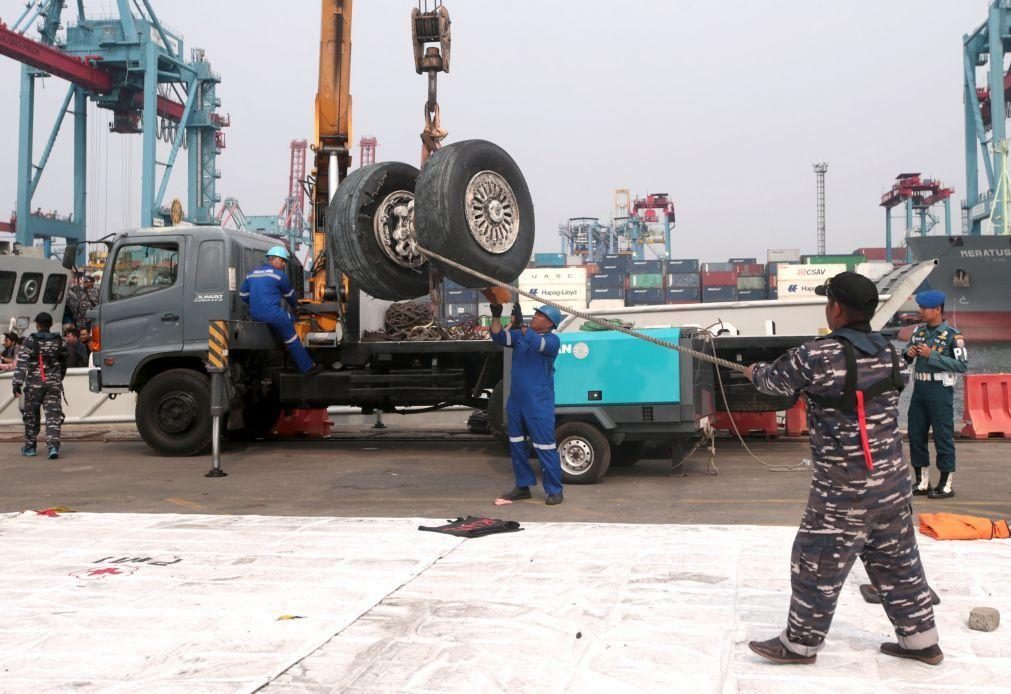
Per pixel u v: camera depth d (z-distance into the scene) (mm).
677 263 77188
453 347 11172
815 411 3342
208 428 11531
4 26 69625
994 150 72625
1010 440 12406
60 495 8719
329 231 10461
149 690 3254
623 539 5891
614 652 3605
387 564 5258
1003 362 46531
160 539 6121
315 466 10602
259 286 11062
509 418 7832
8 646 3797
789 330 14516
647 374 8766
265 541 6008
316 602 4438
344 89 12680
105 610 4344
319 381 11641
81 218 85562
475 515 7289
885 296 15453
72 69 76875
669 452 10688
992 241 49594
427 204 8961
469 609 4254
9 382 16188
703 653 3580
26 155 77375
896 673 3344
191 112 95688
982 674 3318
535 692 3184
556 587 4656
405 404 11656
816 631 3379
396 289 10766
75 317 21219
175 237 11719
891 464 3271
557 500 7695
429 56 11398
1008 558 5191
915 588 3410
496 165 9461
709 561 5211
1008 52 81062
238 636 3895
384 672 3408
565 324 15133
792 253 86875
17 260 19328
